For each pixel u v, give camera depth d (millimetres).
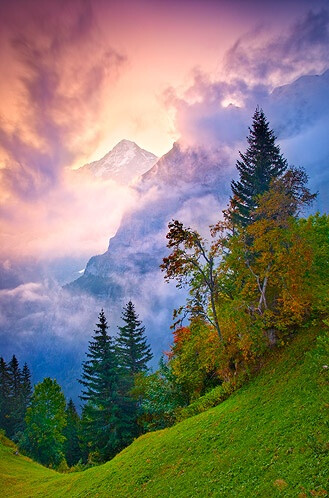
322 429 14719
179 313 29750
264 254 26344
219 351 27609
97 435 55125
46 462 64625
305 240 25500
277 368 23188
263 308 28031
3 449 49906
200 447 20078
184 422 26500
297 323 25641
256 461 15562
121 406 54562
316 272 25953
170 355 41438
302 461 13680
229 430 19828
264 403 20266
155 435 28797
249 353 26156
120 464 25516
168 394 39000
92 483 24875
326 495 11539
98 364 58312
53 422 66625
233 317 26562
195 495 15891
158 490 18297
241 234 28750
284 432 16234
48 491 28906
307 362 20953
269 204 28422
